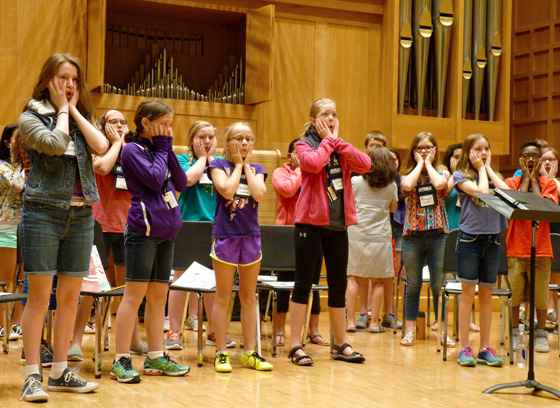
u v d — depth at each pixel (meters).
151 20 7.98
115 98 6.79
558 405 3.10
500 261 4.44
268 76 7.04
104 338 4.29
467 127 7.88
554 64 8.95
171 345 4.39
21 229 2.92
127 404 2.91
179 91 7.20
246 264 3.76
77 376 3.13
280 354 4.35
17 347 4.39
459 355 4.15
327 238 4.09
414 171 4.90
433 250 4.97
